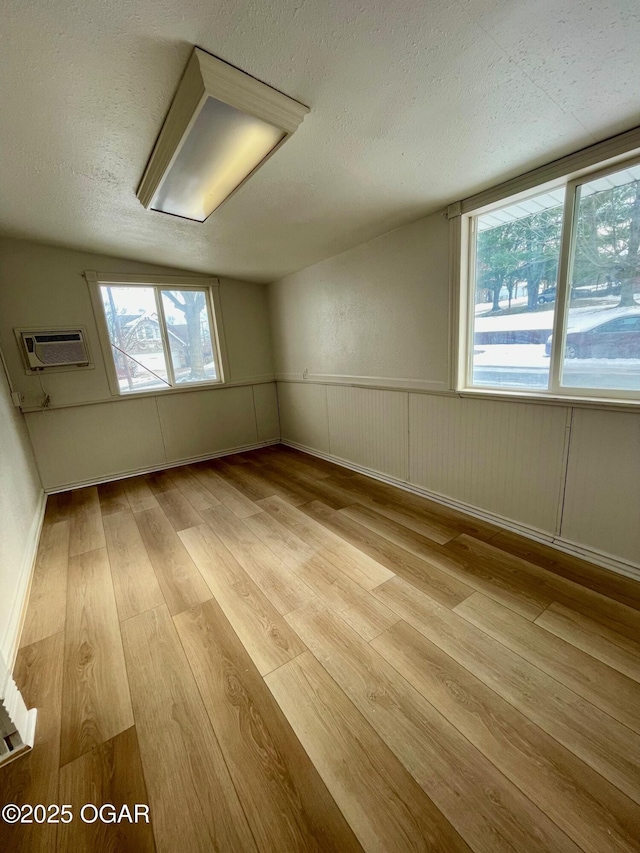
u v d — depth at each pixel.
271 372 4.44
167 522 2.55
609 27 0.95
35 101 1.31
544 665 1.27
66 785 0.99
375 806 0.91
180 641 1.48
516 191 1.77
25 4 0.94
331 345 3.32
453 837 0.85
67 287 3.10
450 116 1.35
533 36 0.99
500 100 1.26
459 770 0.98
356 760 1.02
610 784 0.93
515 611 1.52
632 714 1.09
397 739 1.06
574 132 1.41
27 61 1.13
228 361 4.07
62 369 3.17
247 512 2.64
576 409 1.74
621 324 1.60
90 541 2.33
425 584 1.72
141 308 3.54
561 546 1.91
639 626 1.41
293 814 0.91
